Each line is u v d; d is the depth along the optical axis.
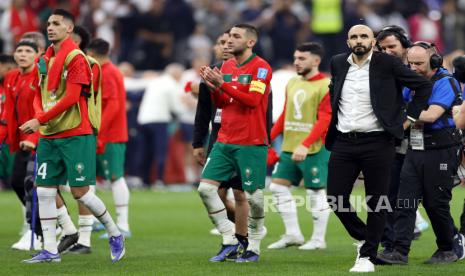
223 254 27.84
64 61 26.44
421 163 26.78
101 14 66.19
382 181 25.30
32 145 29.52
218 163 27.09
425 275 24.62
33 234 29.88
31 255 29.39
